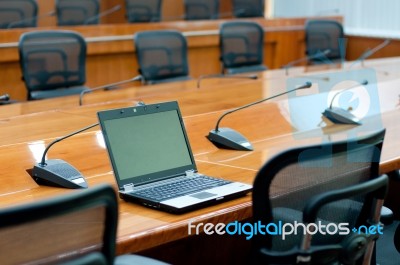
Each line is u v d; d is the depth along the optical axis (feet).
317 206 5.50
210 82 14.07
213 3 24.16
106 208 4.47
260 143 8.91
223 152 8.41
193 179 6.84
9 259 4.33
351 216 6.27
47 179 6.95
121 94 12.48
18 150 7.54
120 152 6.56
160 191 6.36
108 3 27.02
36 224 4.30
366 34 24.41
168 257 8.16
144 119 6.91
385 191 6.15
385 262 10.48
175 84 13.87
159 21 23.31
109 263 4.70
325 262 5.94
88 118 9.58
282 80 13.78
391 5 23.91
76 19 20.86
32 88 13.93
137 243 5.44
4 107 11.03
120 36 18.21
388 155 8.18
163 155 6.88
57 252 4.50
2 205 6.37
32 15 18.80
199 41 20.04
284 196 5.70
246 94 11.89
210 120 9.39
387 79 13.14
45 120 9.39
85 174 7.38
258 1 24.86
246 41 17.99
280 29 22.15
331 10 25.93
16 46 16.29
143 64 15.49
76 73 14.51
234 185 6.59
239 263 9.09
